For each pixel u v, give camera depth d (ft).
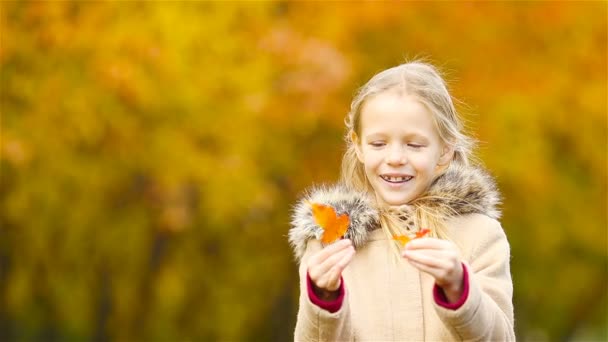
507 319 11.21
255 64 32.30
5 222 35.42
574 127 37.86
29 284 37.88
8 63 31.40
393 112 11.68
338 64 31.17
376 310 11.76
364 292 11.87
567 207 40.60
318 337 10.87
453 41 34.24
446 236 11.79
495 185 12.33
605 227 40.98
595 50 36.22
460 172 12.08
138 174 34.53
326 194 12.05
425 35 34.09
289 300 41.29
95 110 31.65
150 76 31.53
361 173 12.73
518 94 34.78
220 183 33.47
